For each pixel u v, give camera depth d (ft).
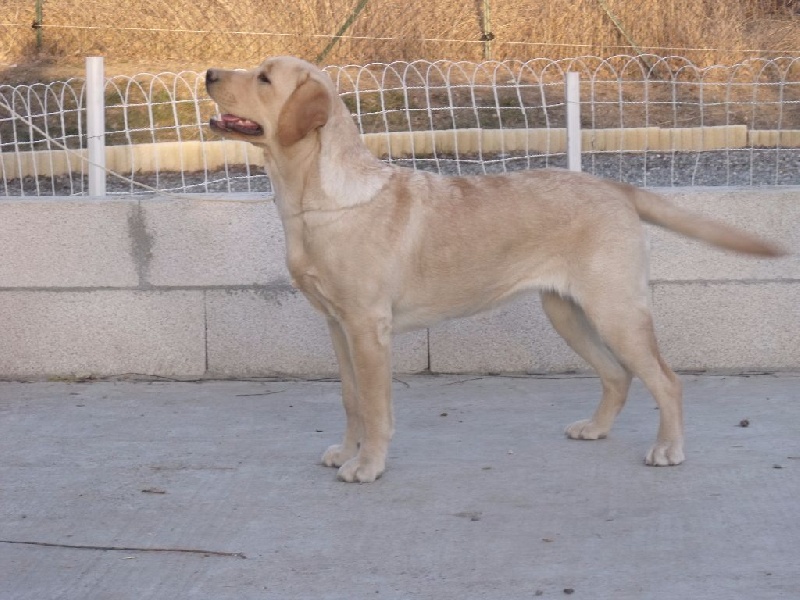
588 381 19.66
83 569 12.02
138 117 34.45
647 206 15.61
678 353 19.90
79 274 19.90
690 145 32.01
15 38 44.16
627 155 31.58
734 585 11.27
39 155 30.32
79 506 13.89
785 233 19.47
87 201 19.66
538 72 41.34
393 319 15.26
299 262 14.75
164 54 44.09
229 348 20.13
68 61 43.14
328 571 11.84
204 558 12.26
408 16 44.04
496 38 43.68
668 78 40.86
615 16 43.52
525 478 14.67
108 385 19.85
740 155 31.22
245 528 13.10
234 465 15.47
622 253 14.99
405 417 17.76
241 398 19.03
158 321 20.07
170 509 13.76
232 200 19.58
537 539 12.57
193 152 30.19
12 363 20.24
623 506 13.55
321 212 14.34
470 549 12.34
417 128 35.32
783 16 44.86
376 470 14.69
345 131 14.56
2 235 19.80
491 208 15.17
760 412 17.49
